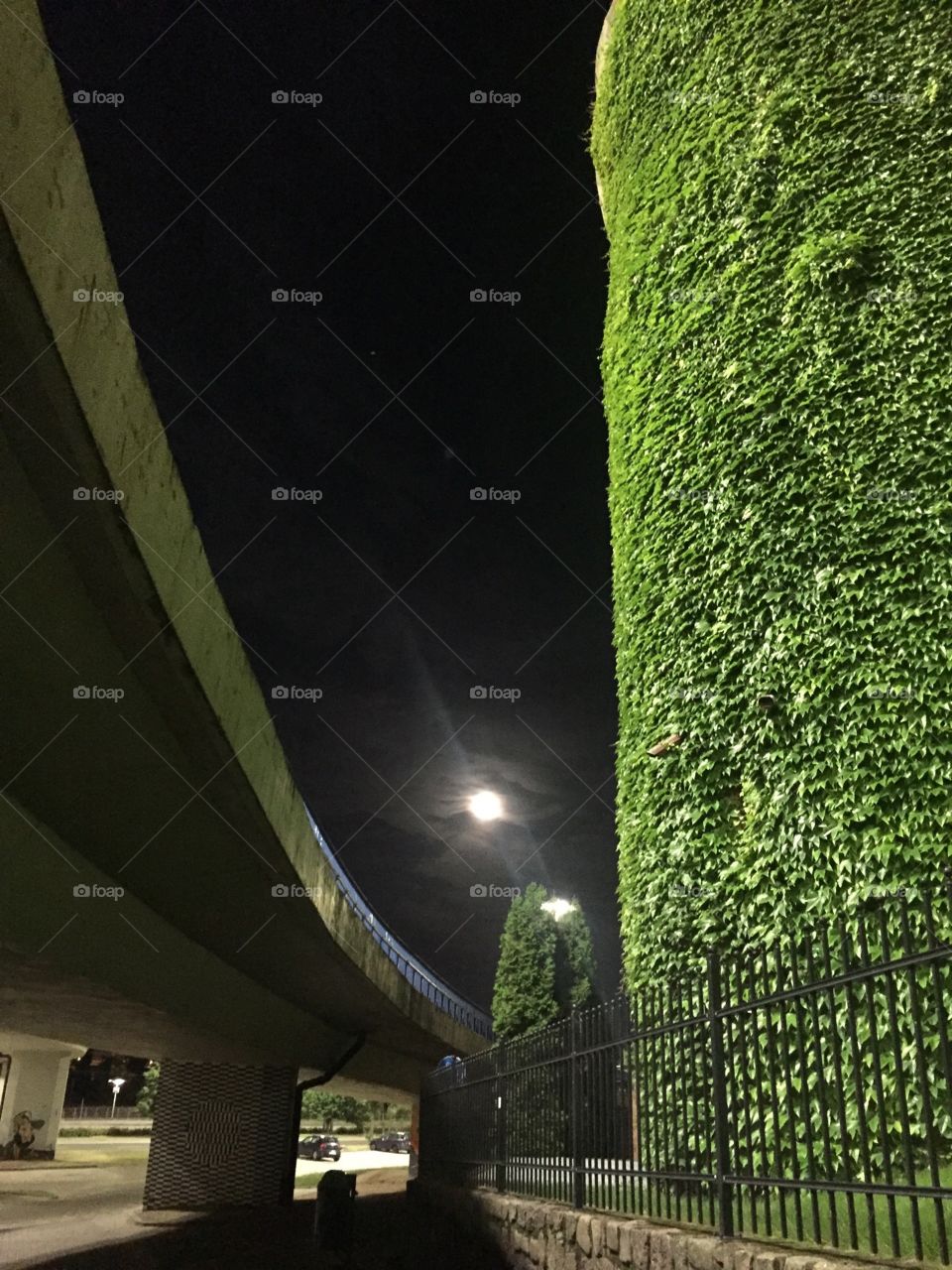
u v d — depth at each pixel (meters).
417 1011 22.81
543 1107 8.53
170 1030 16.66
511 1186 9.38
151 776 8.47
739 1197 4.85
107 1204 24.52
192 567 7.11
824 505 6.98
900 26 8.14
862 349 7.23
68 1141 59.94
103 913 9.90
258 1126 22.95
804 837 6.35
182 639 6.82
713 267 8.51
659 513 8.27
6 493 5.38
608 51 11.09
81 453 5.20
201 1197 22.17
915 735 6.09
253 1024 17.98
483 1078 11.09
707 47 9.37
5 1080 41.25
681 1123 6.10
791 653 6.81
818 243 7.71
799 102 8.34
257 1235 17.59
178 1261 14.16
